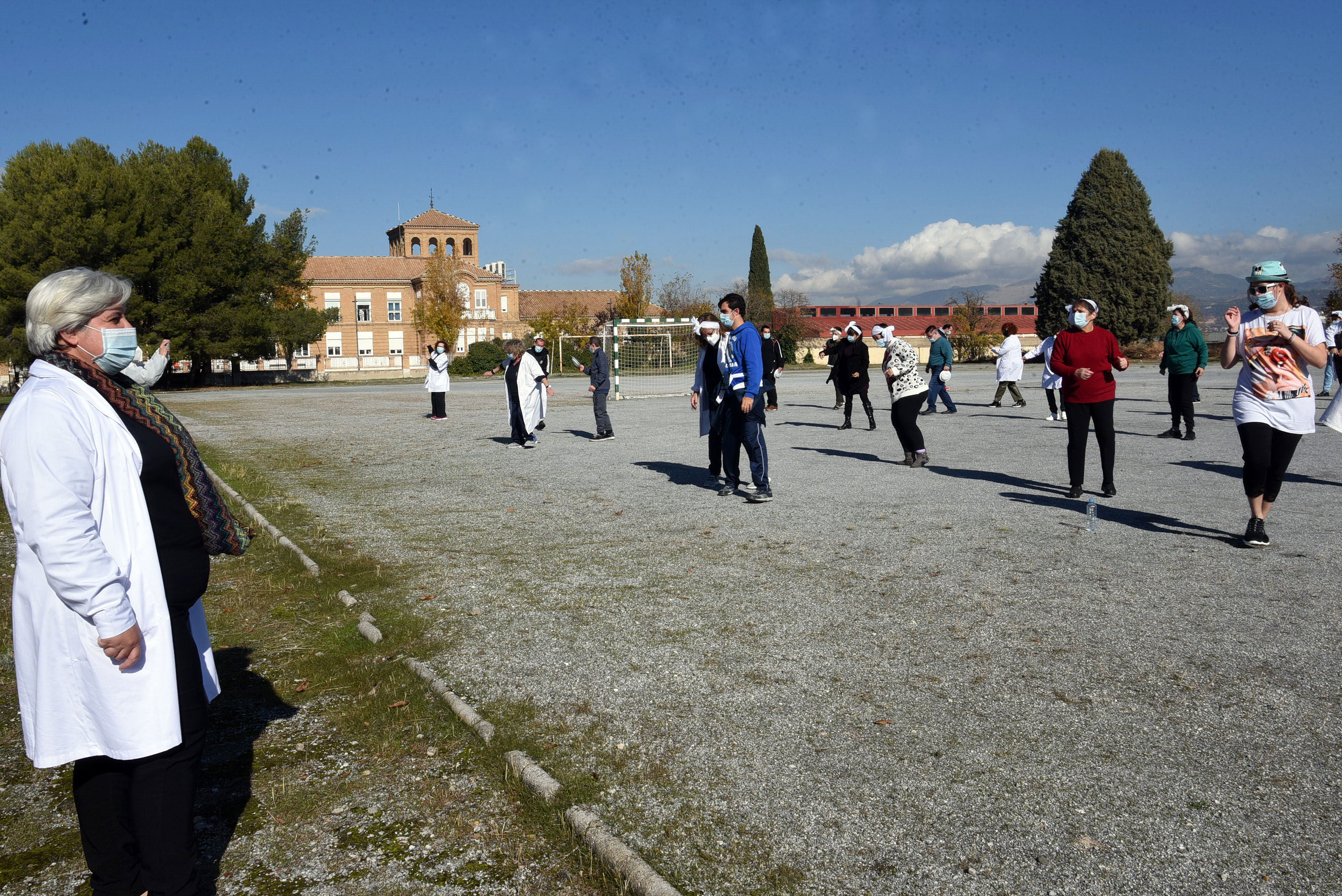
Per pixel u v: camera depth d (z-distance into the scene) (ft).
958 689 12.88
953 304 211.20
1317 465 33.04
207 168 169.07
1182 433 44.78
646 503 28.37
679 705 12.53
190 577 8.18
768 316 204.23
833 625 15.75
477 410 74.79
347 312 245.86
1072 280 188.75
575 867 8.95
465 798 10.33
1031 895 8.20
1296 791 9.86
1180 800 9.73
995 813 9.58
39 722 7.47
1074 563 19.58
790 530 23.70
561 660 14.34
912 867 8.67
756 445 27.66
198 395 119.75
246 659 14.94
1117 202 187.62
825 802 9.89
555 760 10.96
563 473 35.68
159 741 7.67
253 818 10.03
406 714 12.47
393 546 22.80
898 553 20.84
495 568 20.31
